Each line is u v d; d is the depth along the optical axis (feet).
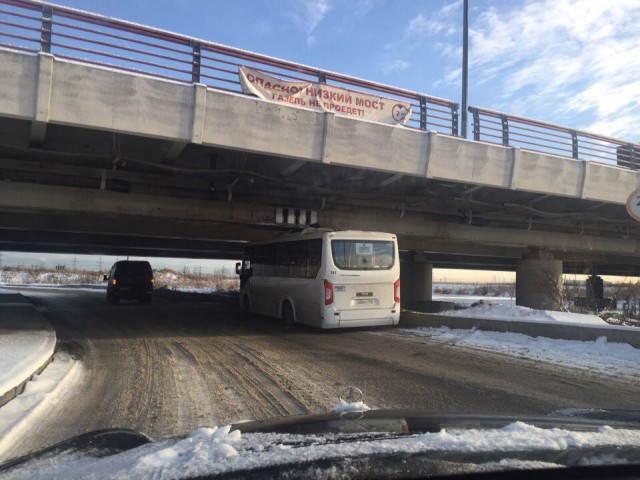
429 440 7.36
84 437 9.18
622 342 30.66
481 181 48.73
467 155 47.65
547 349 32.42
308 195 53.26
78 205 46.80
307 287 43.39
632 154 61.11
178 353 32.12
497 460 6.51
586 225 75.97
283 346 35.37
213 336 40.70
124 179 46.73
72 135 38.24
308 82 41.98
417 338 39.45
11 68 31.58
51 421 17.28
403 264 105.29
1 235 78.74
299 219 55.36
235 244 93.30
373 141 43.32
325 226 57.00
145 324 49.29
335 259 41.24
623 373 25.62
